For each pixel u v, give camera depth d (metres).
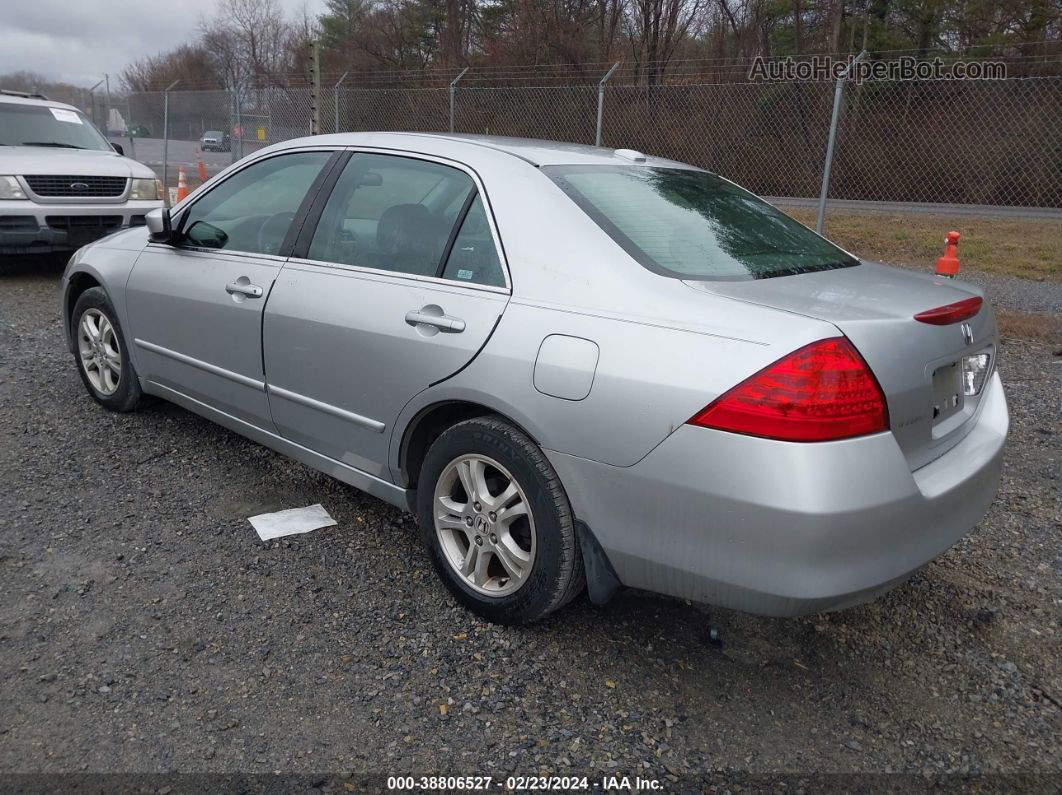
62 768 2.20
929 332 2.48
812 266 2.97
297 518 3.67
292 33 45.66
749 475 2.21
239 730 2.38
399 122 14.57
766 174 15.98
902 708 2.60
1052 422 5.30
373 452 3.21
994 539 3.71
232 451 4.36
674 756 2.36
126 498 3.78
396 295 3.04
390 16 33.66
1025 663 2.84
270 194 3.80
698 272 2.65
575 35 26.81
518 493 2.75
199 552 3.35
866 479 2.21
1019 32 21.98
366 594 3.10
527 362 2.61
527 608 2.76
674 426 2.31
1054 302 9.43
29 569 3.14
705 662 2.78
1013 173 16.42
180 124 18.20
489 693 2.58
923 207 16.42
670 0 26.83
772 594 2.25
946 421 2.69
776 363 2.20
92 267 4.63
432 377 2.87
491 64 27.36
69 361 5.85
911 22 25.08
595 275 2.61
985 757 2.40
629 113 14.66
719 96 15.18
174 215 4.24
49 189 8.41
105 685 2.53
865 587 2.27
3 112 9.53
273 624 2.88
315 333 3.29
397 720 2.45
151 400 4.80
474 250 2.92
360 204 3.38
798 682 2.70
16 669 2.58
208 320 3.83
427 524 3.06
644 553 2.45
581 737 2.41
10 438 4.39
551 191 2.87
